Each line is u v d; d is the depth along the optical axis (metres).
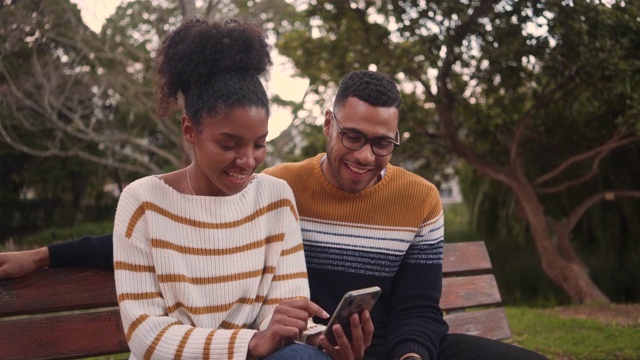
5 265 2.33
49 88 13.47
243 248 2.27
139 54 12.09
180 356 1.99
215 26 2.17
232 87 2.10
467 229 10.80
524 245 9.67
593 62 7.22
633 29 7.36
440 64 8.05
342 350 2.04
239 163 2.12
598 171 8.60
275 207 2.40
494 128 8.59
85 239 2.47
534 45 7.39
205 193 2.26
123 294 2.10
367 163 2.50
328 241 2.62
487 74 7.95
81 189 21.58
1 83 14.09
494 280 3.40
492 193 9.92
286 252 2.38
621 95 7.63
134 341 2.04
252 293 2.26
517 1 7.25
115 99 16.69
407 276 2.65
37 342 2.39
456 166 10.40
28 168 20.00
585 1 7.12
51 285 2.42
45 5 12.37
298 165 2.71
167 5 11.73
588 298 8.09
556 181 9.32
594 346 4.81
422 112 9.14
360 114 2.47
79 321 2.47
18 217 20.50
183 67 2.16
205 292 2.19
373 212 2.63
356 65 8.34
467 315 3.27
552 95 8.06
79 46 12.40
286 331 1.95
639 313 6.08
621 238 8.98
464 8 7.56
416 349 2.44
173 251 2.16
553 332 5.35
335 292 2.62
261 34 2.23
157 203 2.19
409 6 7.70
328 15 8.20
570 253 8.34
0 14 12.20
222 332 2.01
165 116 2.32
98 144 18.67
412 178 2.70
